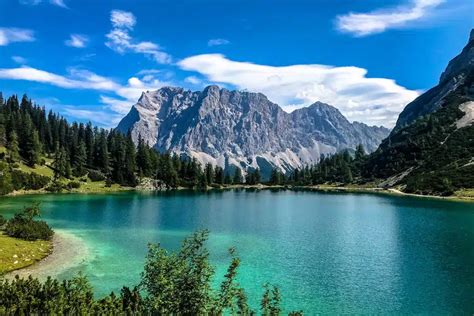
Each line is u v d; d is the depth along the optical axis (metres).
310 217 102.12
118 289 39.84
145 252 56.25
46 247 56.91
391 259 54.19
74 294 24.69
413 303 37.34
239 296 23.84
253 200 161.50
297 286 42.16
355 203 146.62
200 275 23.02
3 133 195.25
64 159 189.88
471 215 104.75
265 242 66.25
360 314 34.78
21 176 157.38
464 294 39.94
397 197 175.25
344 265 50.97
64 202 127.38
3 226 65.62
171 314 22.30
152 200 147.12
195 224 86.12
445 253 58.03
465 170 186.62
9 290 25.23
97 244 61.53
